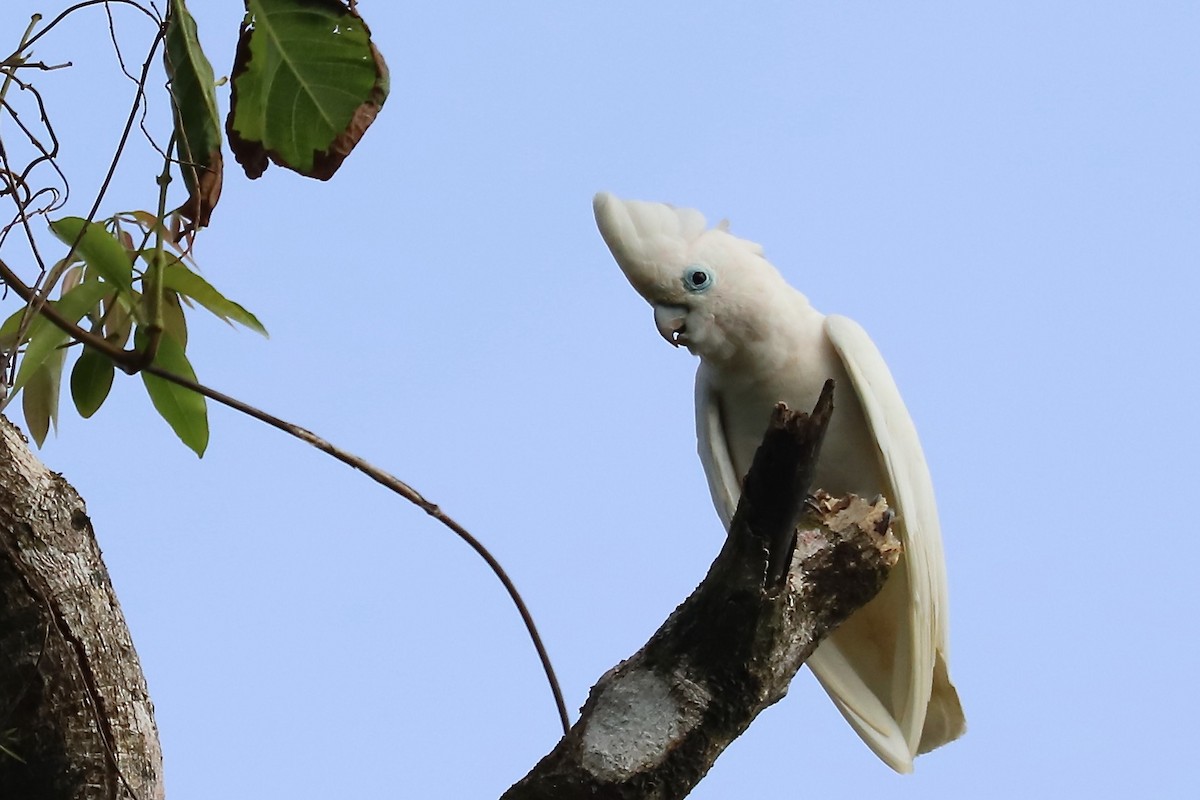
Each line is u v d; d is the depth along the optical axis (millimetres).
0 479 4664
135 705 4867
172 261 5598
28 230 5434
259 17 5641
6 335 5582
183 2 5430
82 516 4875
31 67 5480
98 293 5539
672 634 5246
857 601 5688
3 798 4715
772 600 5156
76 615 4738
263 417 5305
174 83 5457
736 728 5199
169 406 5625
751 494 4953
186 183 5520
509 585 5582
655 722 5121
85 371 5699
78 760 4727
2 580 4645
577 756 5102
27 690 4668
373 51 5715
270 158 5898
